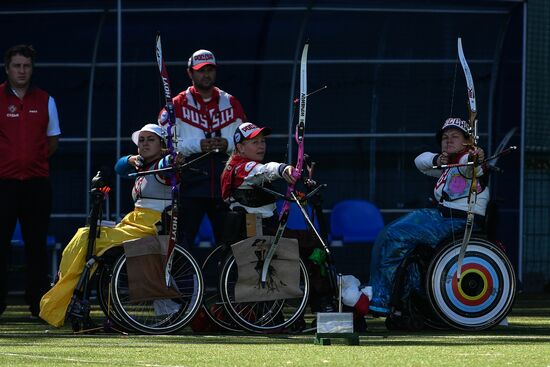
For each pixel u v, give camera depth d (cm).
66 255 2992
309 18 5522
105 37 5506
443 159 3109
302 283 2952
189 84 5581
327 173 5719
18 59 3541
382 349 2384
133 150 5612
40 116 3578
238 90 5638
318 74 5647
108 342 2636
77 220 5641
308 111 5669
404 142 5709
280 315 2962
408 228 3052
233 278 2953
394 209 5722
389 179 5728
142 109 5591
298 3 5409
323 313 2530
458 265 2995
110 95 5591
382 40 5584
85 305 2972
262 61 5600
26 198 3569
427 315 3106
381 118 5684
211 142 3275
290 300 3038
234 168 2967
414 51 5597
